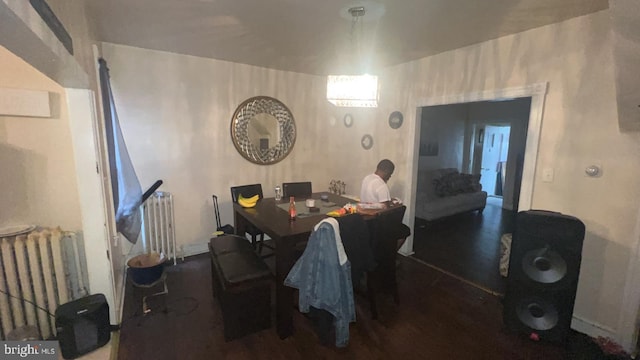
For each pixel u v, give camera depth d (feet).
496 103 20.01
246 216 8.41
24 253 6.00
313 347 6.43
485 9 6.44
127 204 8.79
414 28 7.57
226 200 11.76
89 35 6.95
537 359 6.11
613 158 6.43
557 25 7.08
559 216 6.15
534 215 6.30
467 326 7.17
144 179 10.05
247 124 11.78
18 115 6.20
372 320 7.37
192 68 10.43
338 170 14.35
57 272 6.32
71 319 5.81
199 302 8.05
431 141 19.02
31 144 6.44
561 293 6.18
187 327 7.02
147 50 9.59
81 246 6.86
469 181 18.66
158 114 10.03
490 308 7.92
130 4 6.34
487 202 22.07
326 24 7.41
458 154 21.29
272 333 6.87
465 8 6.41
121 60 9.23
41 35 3.20
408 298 8.39
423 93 10.37
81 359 5.94
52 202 6.72
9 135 6.26
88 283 6.95
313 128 13.83
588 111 6.71
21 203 6.47
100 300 6.30
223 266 6.75
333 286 5.91
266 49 9.53
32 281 6.16
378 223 7.30
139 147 9.85
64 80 5.36
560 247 6.10
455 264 10.67
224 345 6.44
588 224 6.89
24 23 2.68
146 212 9.71
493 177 25.00
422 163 18.70
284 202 9.77
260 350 6.31
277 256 6.62
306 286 6.08
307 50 9.60
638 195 6.15
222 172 11.55
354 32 7.95
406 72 10.91
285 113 12.75
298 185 11.87
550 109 7.33
